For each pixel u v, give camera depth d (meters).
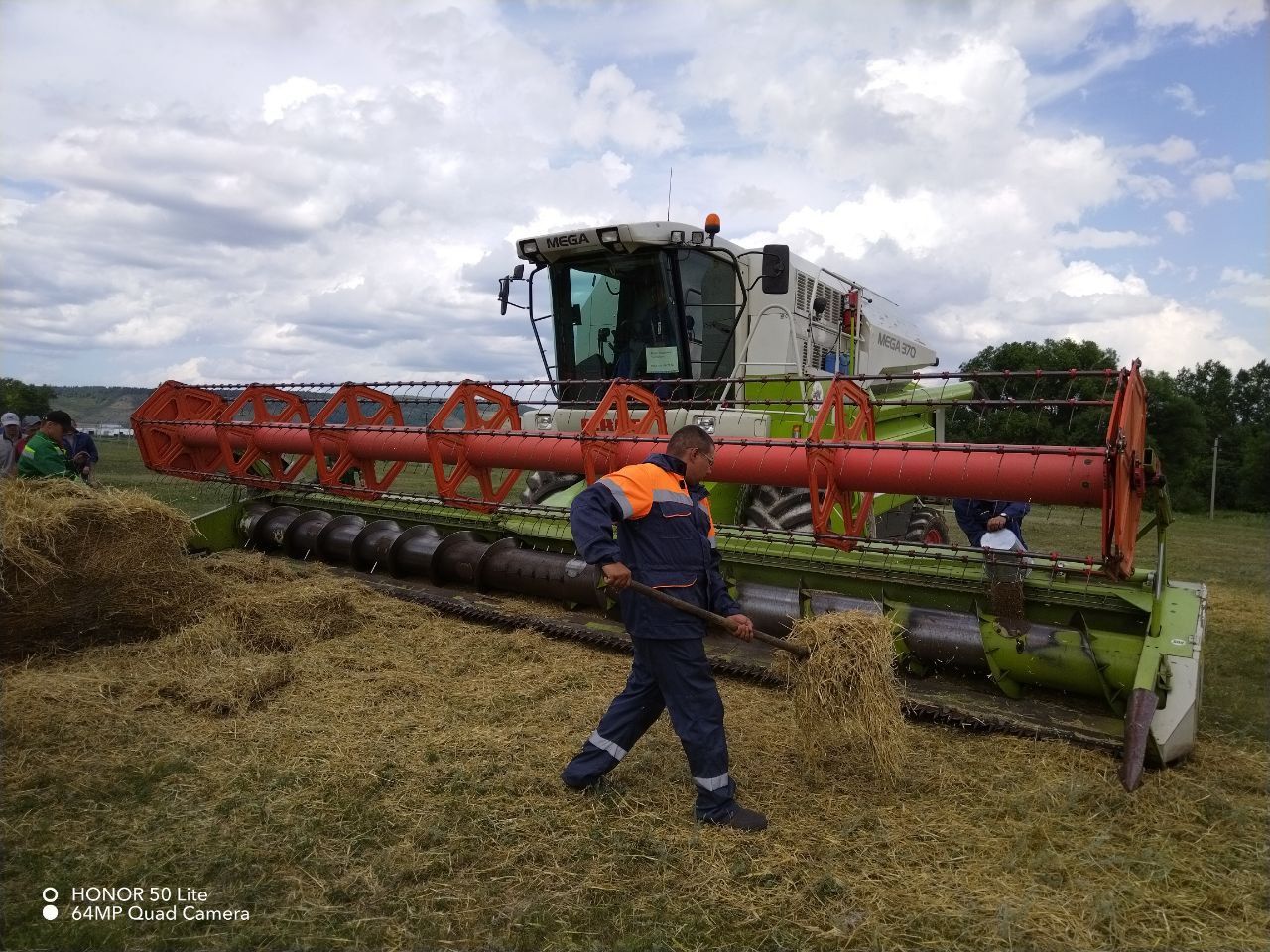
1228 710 5.06
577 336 7.95
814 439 4.98
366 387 7.87
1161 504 4.31
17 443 8.66
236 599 5.62
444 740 4.11
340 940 2.64
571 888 2.94
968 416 11.63
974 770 3.89
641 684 3.60
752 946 2.65
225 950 2.58
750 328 7.75
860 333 9.53
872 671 3.56
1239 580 10.51
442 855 3.11
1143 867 3.08
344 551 7.39
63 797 3.50
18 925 2.69
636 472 3.41
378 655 5.37
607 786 3.64
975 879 3.01
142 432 8.54
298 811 3.42
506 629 5.96
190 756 3.90
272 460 8.34
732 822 3.34
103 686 4.57
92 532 5.28
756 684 5.00
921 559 5.06
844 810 3.52
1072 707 4.52
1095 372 4.45
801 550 5.55
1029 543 12.46
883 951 2.62
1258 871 3.09
